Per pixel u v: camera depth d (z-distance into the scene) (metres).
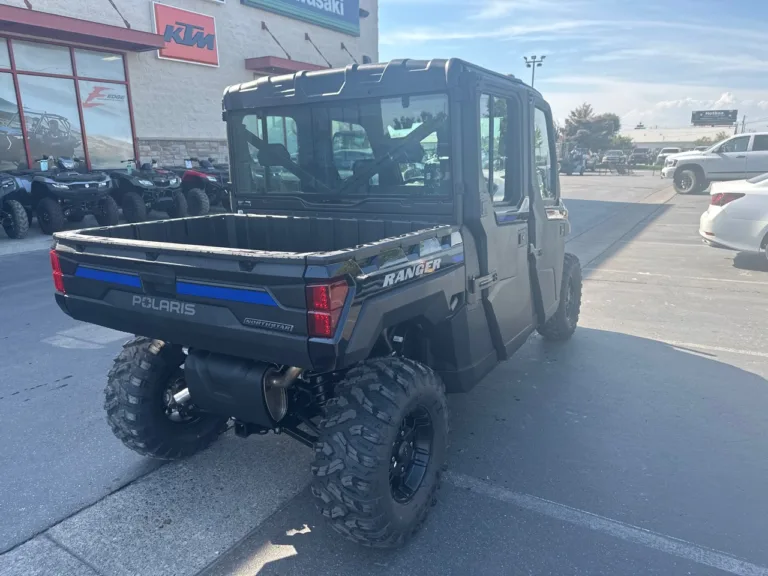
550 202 4.61
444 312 3.06
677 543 2.81
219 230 4.08
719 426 3.95
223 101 4.04
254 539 2.88
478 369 3.47
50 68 14.61
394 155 3.41
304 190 3.84
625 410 4.20
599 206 18.30
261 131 3.92
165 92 17.08
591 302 7.10
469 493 3.23
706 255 9.95
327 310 2.20
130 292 2.81
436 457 2.97
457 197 3.22
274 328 2.34
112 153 16.06
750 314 6.51
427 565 2.69
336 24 22.56
